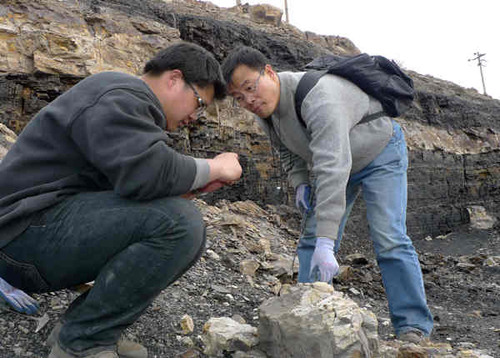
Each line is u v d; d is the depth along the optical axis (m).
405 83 2.52
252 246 4.32
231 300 2.73
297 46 10.76
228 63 2.38
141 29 7.14
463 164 12.85
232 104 7.94
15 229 1.38
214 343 1.82
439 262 6.78
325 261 2.07
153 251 1.40
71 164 1.45
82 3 6.95
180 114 1.63
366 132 2.43
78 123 1.36
